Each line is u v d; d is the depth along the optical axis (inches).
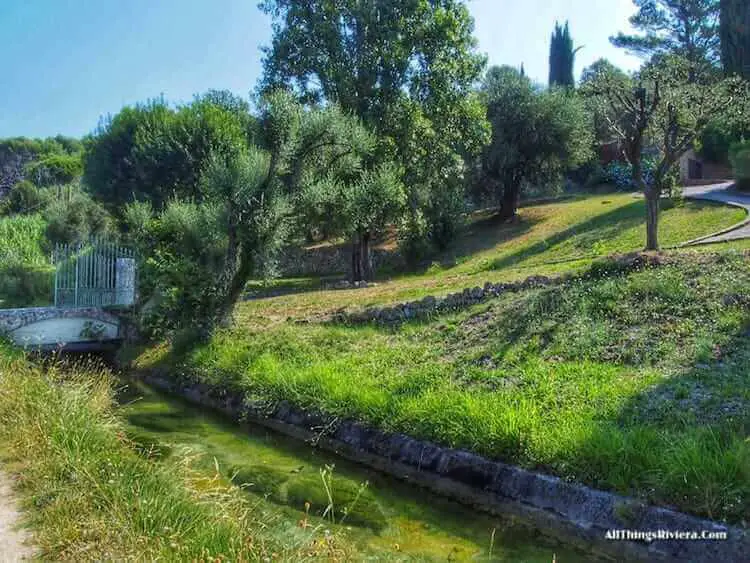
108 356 710.5
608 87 625.0
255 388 445.7
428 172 1114.1
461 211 1311.5
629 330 412.5
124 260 775.7
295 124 597.0
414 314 553.3
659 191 586.2
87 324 715.4
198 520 201.3
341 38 1050.7
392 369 427.8
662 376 335.3
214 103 1299.2
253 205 602.9
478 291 553.3
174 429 412.2
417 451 314.2
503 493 269.1
